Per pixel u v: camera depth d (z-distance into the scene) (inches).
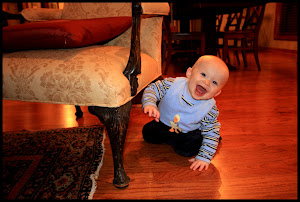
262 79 119.8
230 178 40.6
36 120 71.4
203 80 39.0
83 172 41.9
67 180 39.4
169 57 135.4
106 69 34.4
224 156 47.9
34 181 39.2
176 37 131.3
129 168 44.3
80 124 67.3
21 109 83.5
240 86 107.0
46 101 36.3
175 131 47.6
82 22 39.7
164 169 43.9
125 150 51.6
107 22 45.9
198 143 47.0
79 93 34.2
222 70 38.9
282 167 43.5
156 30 54.2
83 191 36.5
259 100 85.7
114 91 33.3
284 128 60.7
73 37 34.5
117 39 55.7
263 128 61.1
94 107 35.2
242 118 68.4
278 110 74.6
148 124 52.5
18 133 59.7
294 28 223.3
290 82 111.9
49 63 35.8
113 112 34.6
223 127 62.2
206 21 134.0
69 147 51.7
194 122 44.7
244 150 50.0
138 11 36.4
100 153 48.8
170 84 45.7
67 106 86.5
